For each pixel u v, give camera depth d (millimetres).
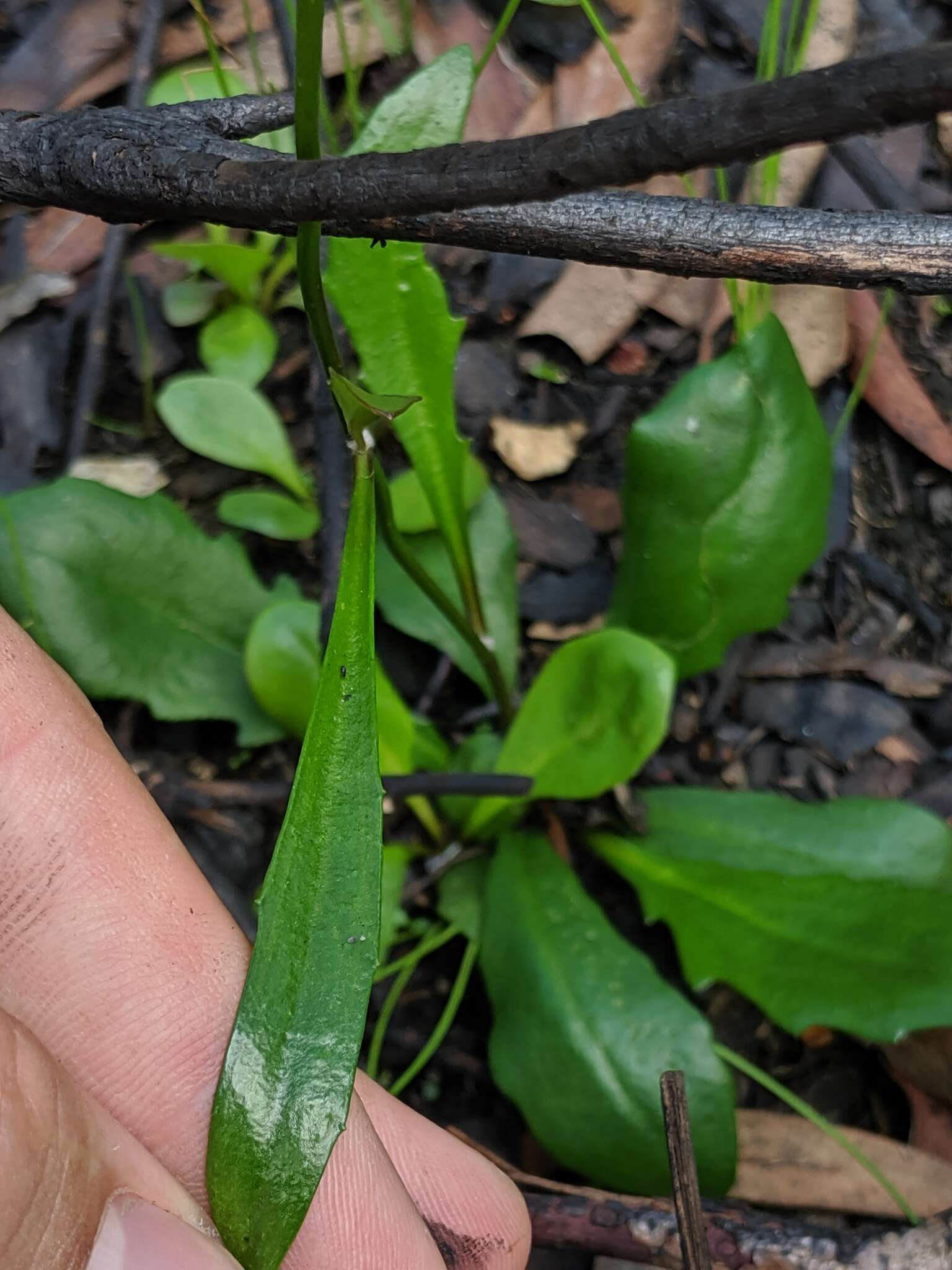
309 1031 84
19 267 164
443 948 139
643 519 132
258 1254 84
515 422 159
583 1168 117
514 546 144
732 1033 134
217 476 159
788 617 151
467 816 134
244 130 88
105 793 109
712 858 131
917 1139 125
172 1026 104
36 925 104
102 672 129
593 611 151
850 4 170
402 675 149
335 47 171
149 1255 87
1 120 80
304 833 84
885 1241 108
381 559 143
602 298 162
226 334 159
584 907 129
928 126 165
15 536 127
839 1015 118
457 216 82
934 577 152
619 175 46
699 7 173
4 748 107
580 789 126
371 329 105
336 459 134
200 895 108
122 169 74
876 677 147
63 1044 103
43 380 160
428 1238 102
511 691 142
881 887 123
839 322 157
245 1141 84
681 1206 99
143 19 163
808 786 143
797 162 163
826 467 131
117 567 131
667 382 162
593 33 170
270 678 127
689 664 139
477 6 172
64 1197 84
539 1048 121
